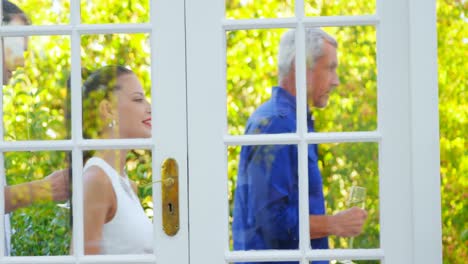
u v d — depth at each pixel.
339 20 3.36
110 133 3.60
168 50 3.39
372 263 3.47
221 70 3.38
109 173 3.52
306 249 3.40
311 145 3.48
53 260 3.44
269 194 3.52
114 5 3.86
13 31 3.42
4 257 3.45
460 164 5.03
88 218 3.50
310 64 3.59
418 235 3.31
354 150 3.56
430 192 3.31
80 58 3.45
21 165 3.56
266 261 3.42
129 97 3.64
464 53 5.02
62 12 3.70
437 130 3.30
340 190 3.56
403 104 3.36
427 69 3.31
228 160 3.55
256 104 3.63
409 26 3.33
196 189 3.38
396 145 3.36
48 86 3.65
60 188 3.57
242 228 3.53
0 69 3.48
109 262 3.42
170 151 3.39
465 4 5.02
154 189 3.38
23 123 3.64
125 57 3.68
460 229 5.03
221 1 3.38
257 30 3.61
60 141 3.44
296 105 3.49
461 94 5.03
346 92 3.61
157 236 3.38
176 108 3.38
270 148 3.53
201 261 3.38
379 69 3.37
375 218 3.54
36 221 3.55
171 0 3.39
